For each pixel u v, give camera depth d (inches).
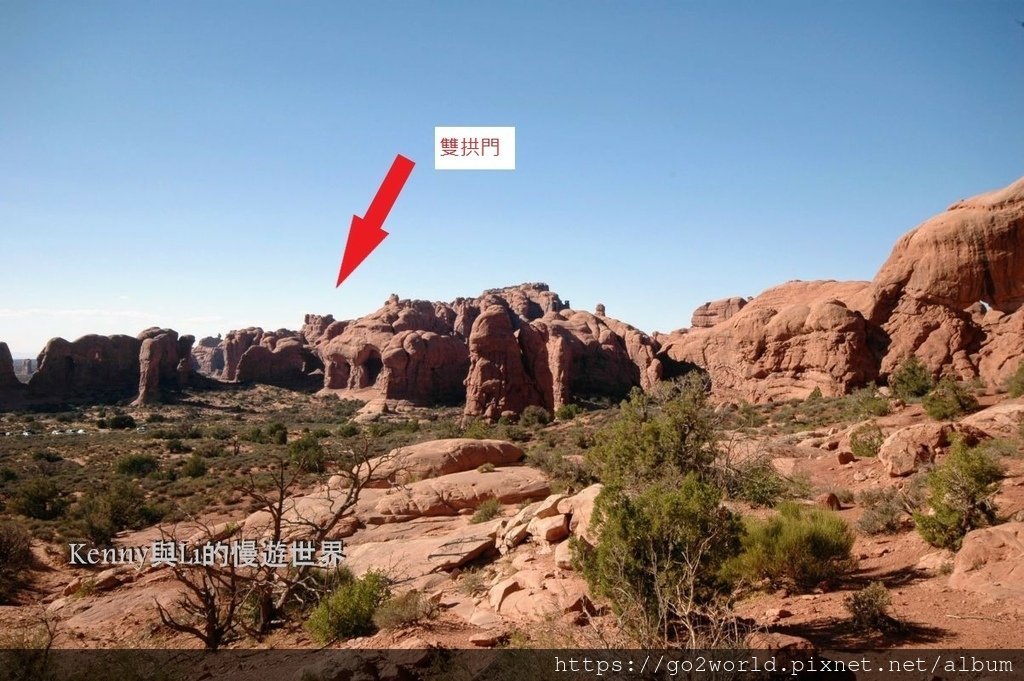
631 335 4094.5
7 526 872.3
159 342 4244.6
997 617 278.5
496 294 7416.3
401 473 1087.0
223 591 598.2
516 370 3403.1
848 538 389.7
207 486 1652.3
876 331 2367.1
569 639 283.9
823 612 321.1
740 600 363.3
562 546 496.7
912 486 563.5
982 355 2044.8
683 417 679.1
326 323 6382.9
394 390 4114.2
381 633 419.5
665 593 280.8
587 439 1684.3
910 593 330.6
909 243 2329.0
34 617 669.3
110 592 733.3
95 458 2273.6
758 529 392.2
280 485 581.9
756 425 1643.7
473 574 578.2
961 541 379.9
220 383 4845.0
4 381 3981.3
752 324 2787.9
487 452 1153.4
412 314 5068.9
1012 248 2034.9
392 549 697.6
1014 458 603.5
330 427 3255.4
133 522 1226.6
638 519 320.8
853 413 1441.9
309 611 539.8
